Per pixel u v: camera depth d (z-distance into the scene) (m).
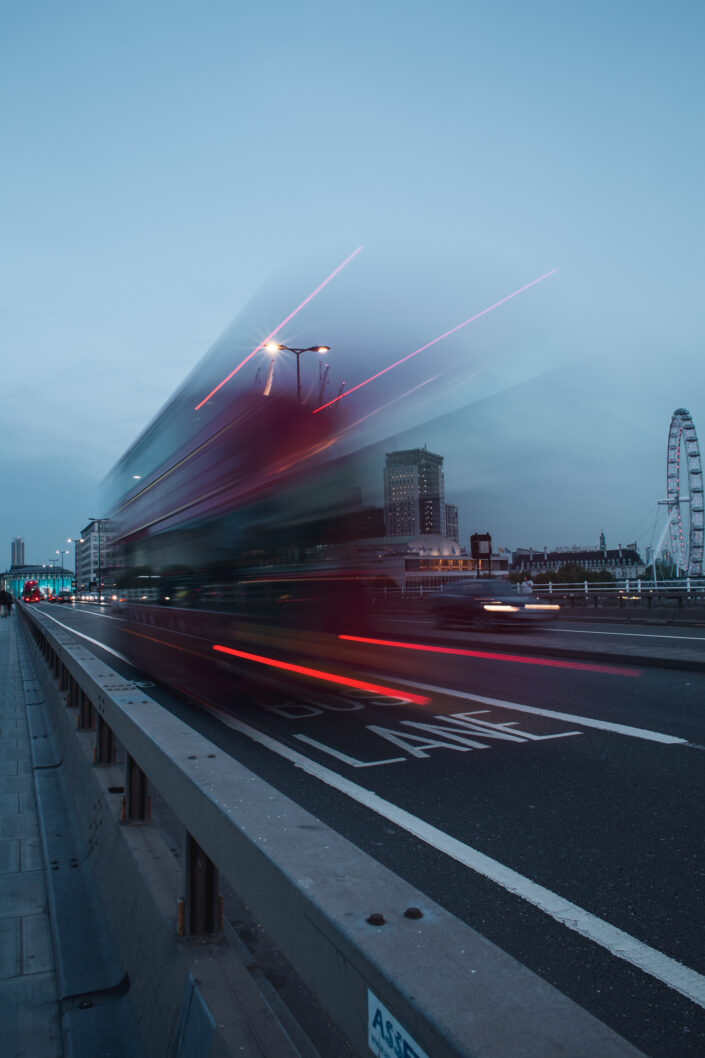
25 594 104.62
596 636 19.06
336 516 14.02
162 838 3.47
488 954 1.13
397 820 5.04
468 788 5.79
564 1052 0.89
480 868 4.16
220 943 2.45
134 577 22.97
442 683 11.48
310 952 1.34
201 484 16.47
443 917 1.26
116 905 3.39
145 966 2.70
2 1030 2.78
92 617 38.28
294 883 1.42
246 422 14.57
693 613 24.09
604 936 3.33
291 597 14.09
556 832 4.74
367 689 11.02
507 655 15.35
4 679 14.89
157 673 13.38
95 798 4.64
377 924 1.23
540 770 6.29
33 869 4.52
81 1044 2.64
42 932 3.65
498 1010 0.98
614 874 4.05
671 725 8.05
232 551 14.88
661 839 4.59
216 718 9.01
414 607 31.84
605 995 2.86
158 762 2.64
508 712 9.00
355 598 14.02
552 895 3.78
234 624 15.18
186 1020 2.15
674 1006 2.77
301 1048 2.37
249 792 2.03
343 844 1.62
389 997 1.06
